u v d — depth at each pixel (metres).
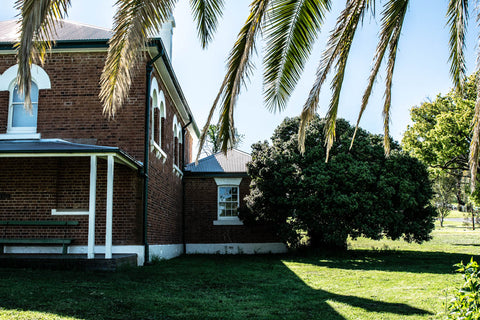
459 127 27.98
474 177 5.42
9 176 11.45
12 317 4.98
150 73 12.01
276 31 5.71
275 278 9.77
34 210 11.24
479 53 5.50
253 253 18.78
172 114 16.77
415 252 17.70
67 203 11.27
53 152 9.54
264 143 17.92
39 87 11.98
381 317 5.80
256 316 5.75
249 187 19.38
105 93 6.53
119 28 5.92
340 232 15.06
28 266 8.80
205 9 7.62
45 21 4.93
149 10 5.74
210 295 7.22
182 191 19.41
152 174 12.54
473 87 28.19
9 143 11.05
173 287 7.79
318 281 9.33
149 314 5.59
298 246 17.84
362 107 6.68
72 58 12.12
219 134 5.50
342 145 15.94
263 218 16.91
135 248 10.91
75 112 11.82
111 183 9.60
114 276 8.23
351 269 11.73
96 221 11.12
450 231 40.28
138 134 11.61
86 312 5.46
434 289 8.12
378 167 15.38
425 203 16.00
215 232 19.17
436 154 30.52
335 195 15.03
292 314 5.93
